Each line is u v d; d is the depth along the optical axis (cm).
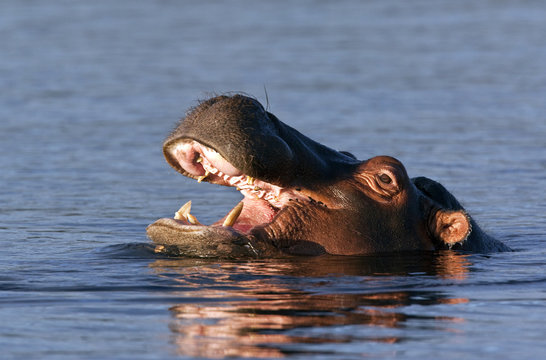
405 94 7181
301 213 2339
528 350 1506
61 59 9294
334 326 1642
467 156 4662
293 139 2323
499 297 1911
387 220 2392
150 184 4009
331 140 5134
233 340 1550
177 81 7906
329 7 14925
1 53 9675
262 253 2294
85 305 1814
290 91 7319
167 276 2083
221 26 12600
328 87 7550
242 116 2180
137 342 1546
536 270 2225
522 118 6009
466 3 15512
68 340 1562
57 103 6706
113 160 4641
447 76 8188
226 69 8669
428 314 1744
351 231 2355
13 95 7056
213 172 2298
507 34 11444
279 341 1543
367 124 5762
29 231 2880
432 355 1475
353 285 2005
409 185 2431
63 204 3481
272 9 14700
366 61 9250
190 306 1798
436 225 2461
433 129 5572
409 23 12738
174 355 1469
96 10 14475
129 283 2016
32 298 1880
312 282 2028
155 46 10475
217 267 2192
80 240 2700
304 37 11294
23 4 14975
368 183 2400
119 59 9375
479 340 1565
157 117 6119
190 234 2269
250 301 1833
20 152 4828
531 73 8275
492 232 2903
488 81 7850
